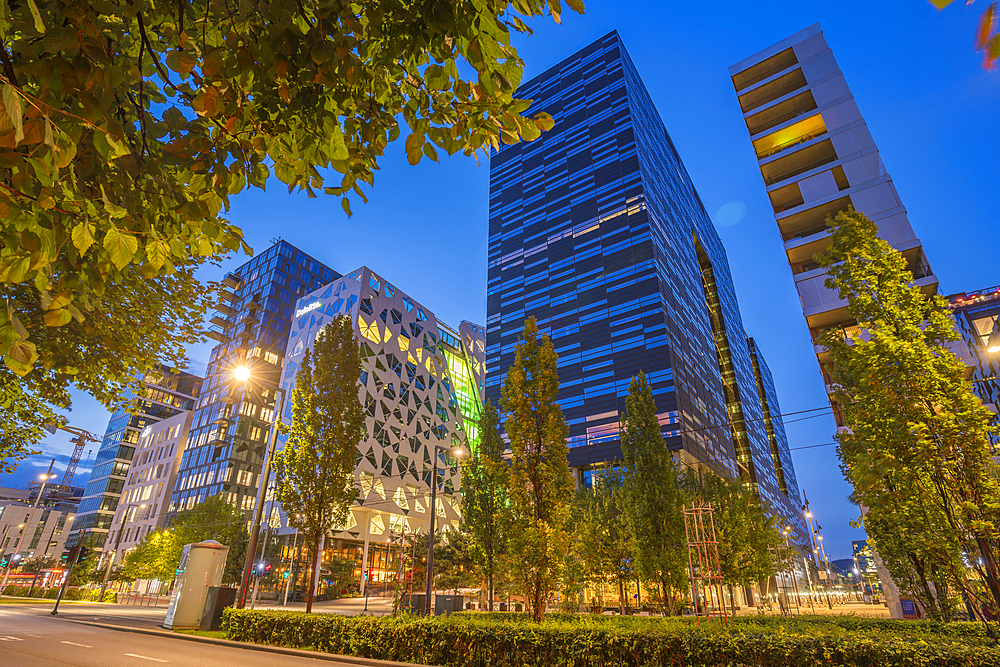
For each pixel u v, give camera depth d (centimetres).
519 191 9362
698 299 9288
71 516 11044
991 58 124
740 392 11506
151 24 317
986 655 827
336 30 284
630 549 2728
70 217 272
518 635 1109
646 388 2592
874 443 1095
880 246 1204
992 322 2311
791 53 3944
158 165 291
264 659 1282
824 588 6700
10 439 1000
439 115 340
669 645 1002
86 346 842
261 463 7644
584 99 9156
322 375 1841
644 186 7650
